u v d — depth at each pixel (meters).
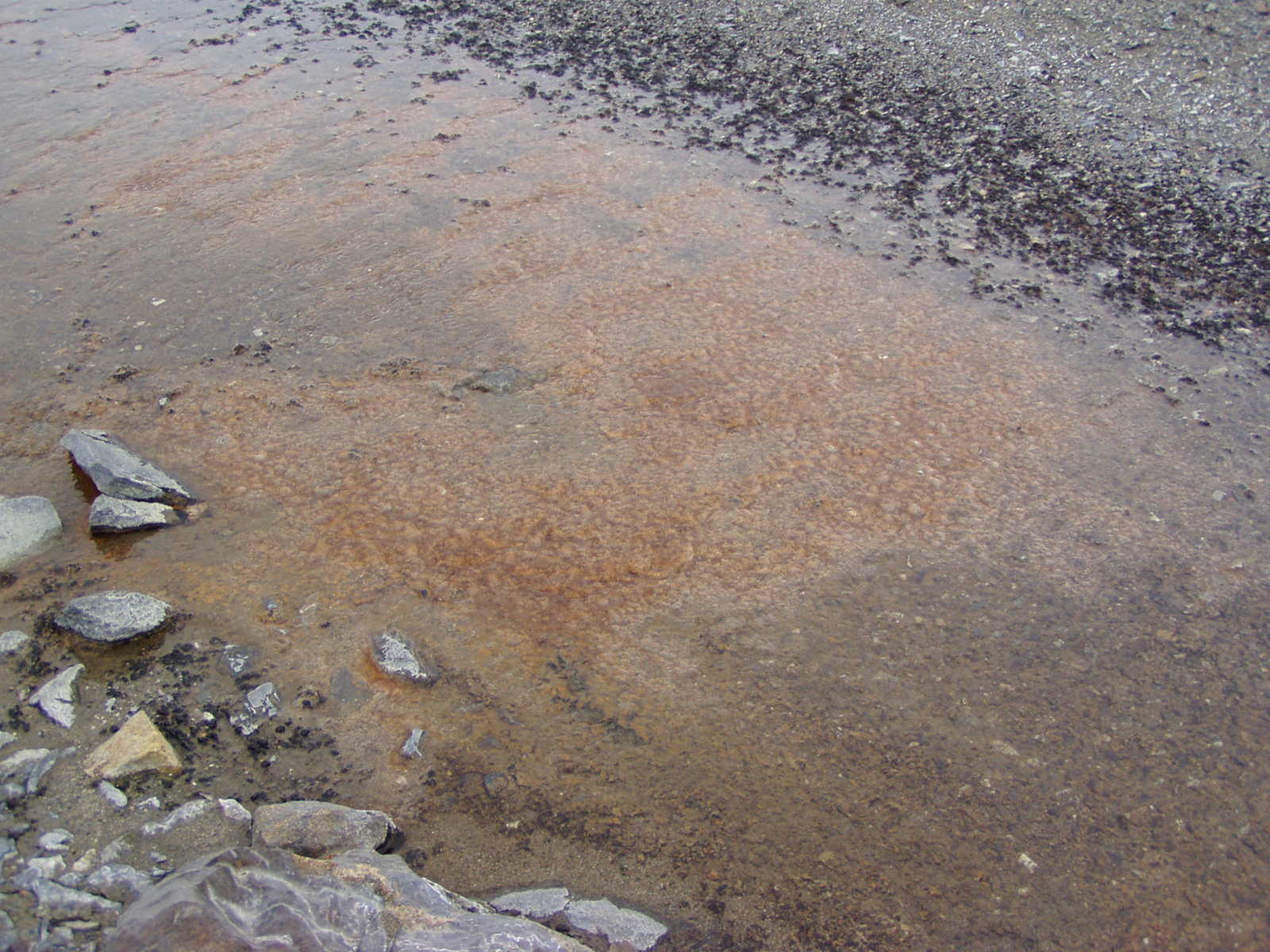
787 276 4.10
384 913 1.98
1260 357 3.71
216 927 1.84
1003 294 4.01
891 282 4.08
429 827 2.29
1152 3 5.99
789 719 2.51
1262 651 2.68
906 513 3.06
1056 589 2.84
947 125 5.25
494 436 3.31
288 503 3.06
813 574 2.87
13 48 6.24
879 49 6.02
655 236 4.35
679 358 3.65
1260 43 5.59
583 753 2.43
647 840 2.26
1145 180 4.77
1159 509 3.09
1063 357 3.69
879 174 4.84
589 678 2.60
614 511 3.04
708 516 3.04
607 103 5.50
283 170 4.85
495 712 2.52
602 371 3.59
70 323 3.80
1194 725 2.50
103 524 2.92
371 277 4.08
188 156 4.97
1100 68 5.64
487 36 6.38
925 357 3.67
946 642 2.70
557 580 2.84
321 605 2.76
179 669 2.58
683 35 6.30
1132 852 2.24
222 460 3.21
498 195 4.64
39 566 2.85
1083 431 3.37
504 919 2.02
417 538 2.95
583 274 4.11
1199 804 2.33
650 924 2.10
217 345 3.70
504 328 3.80
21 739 2.37
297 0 7.02
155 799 2.26
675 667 2.62
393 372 3.58
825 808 2.32
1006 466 3.23
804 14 6.45
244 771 2.37
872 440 3.31
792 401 3.47
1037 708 2.54
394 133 5.18
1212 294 4.02
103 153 5.00
